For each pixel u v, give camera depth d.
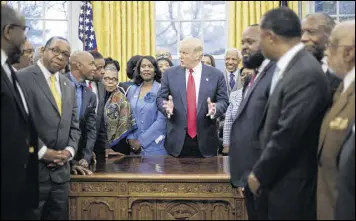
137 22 7.48
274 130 2.59
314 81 2.50
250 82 3.06
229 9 7.51
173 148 4.14
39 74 3.07
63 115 3.11
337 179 2.48
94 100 3.69
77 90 3.62
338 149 2.50
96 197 3.25
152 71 4.48
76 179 3.24
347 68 2.56
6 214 2.57
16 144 2.58
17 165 2.59
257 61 2.94
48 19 7.67
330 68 2.71
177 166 3.62
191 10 7.74
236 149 2.89
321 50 2.85
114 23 7.46
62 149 3.10
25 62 3.49
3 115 2.55
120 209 3.24
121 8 7.45
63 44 3.08
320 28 2.83
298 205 2.58
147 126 4.38
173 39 7.74
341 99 2.52
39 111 3.03
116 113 4.28
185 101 4.12
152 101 4.42
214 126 4.18
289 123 2.47
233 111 4.32
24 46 3.45
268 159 2.51
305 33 2.86
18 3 7.63
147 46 7.49
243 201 3.21
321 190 2.56
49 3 7.68
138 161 3.89
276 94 2.60
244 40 2.95
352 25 2.55
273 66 2.83
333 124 2.51
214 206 3.25
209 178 3.20
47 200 3.05
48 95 3.06
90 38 6.26
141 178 3.22
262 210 2.73
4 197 2.56
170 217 3.26
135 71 4.56
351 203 2.38
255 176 2.55
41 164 3.01
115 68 4.45
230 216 3.23
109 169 3.50
